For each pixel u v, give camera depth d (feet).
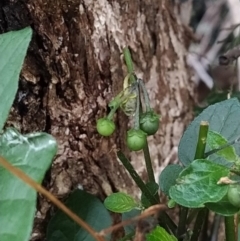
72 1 0.61
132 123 0.68
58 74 0.62
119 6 0.67
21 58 0.42
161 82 0.79
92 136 0.66
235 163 0.44
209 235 0.81
